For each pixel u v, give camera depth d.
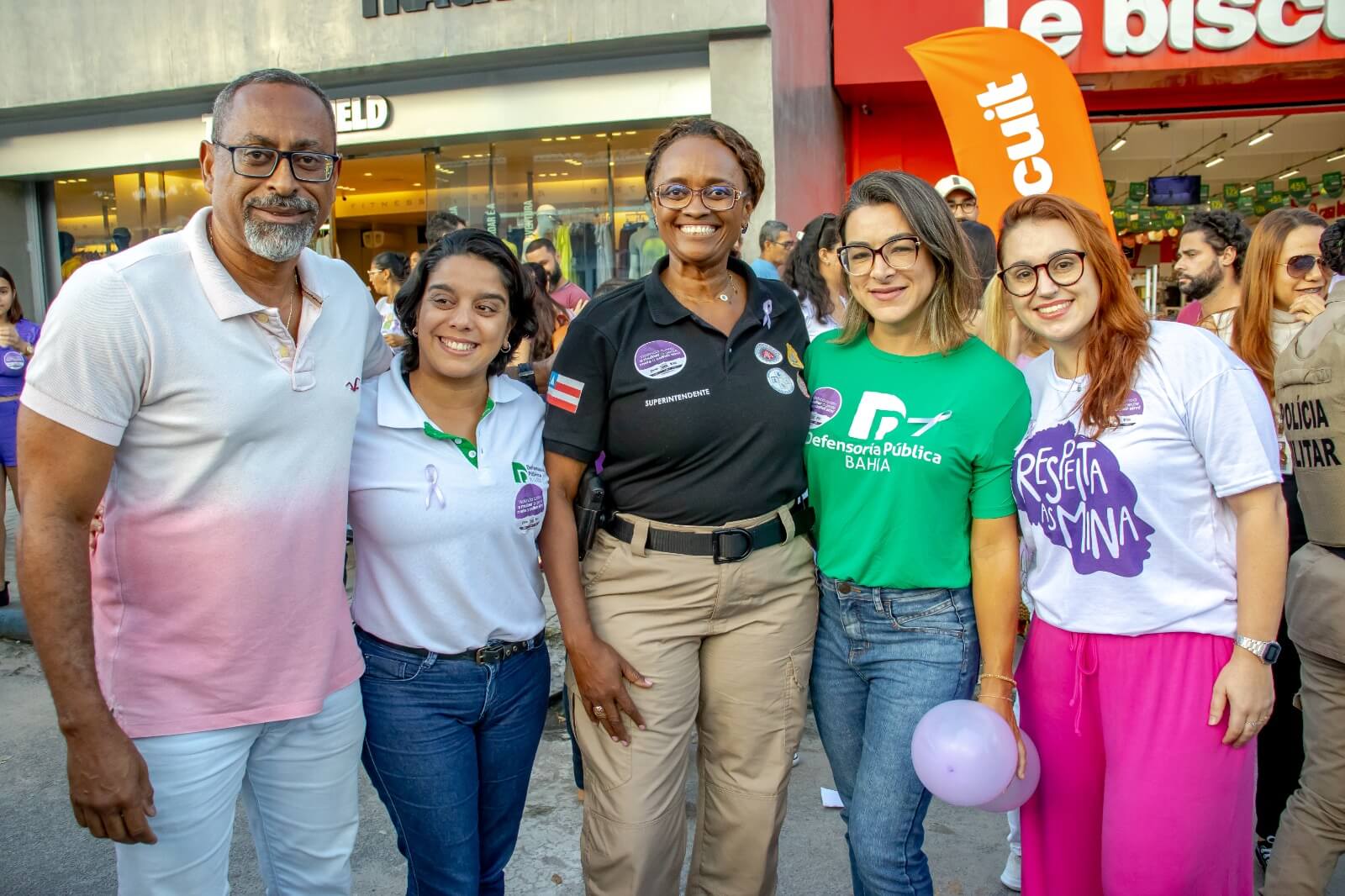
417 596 2.04
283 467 1.84
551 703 4.10
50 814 3.33
